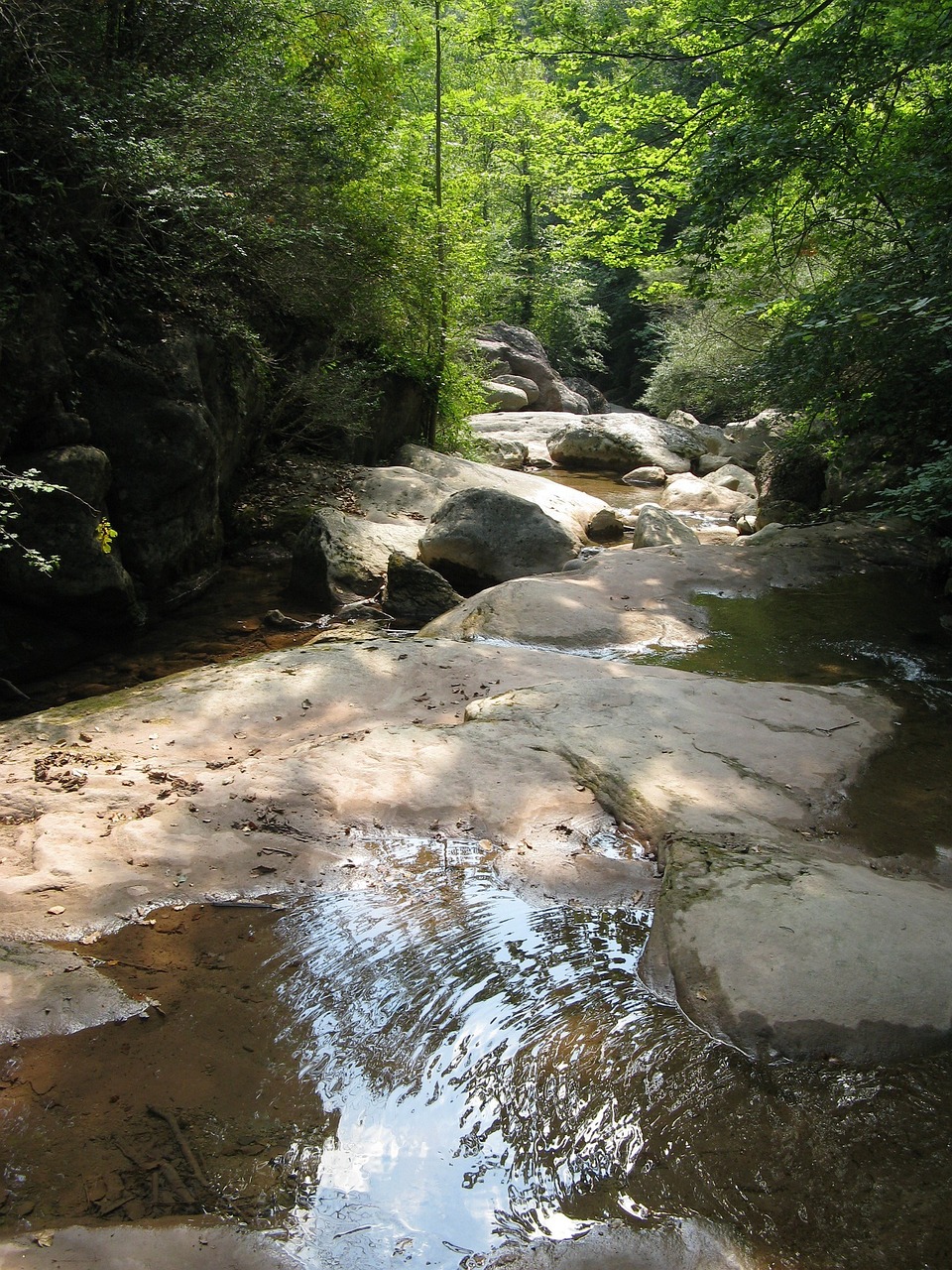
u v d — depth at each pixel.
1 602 7.19
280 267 10.66
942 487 6.99
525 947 3.67
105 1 8.84
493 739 5.01
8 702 6.70
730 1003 3.25
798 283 14.40
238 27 10.30
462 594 9.59
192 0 9.52
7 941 3.48
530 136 18.62
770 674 6.69
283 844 4.19
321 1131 2.79
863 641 7.31
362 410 12.44
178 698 5.57
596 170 11.08
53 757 4.80
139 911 3.75
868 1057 3.09
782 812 4.49
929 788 4.91
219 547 9.50
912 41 7.81
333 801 4.46
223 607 8.73
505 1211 2.54
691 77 10.62
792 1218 2.53
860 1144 2.78
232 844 4.14
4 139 7.20
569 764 4.81
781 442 11.34
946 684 6.49
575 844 4.27
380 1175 2.65
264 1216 2.49
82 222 7.84
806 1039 3.13
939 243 7.24
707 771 4.75
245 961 3.53
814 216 9.62
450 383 15.02
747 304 11.73
